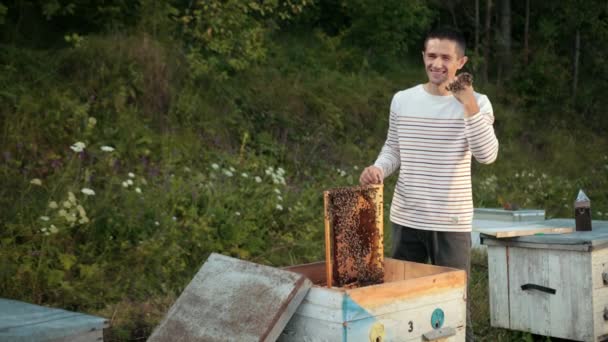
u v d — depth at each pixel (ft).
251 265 9.87
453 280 10.36
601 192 37.60
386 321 9.50
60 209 17.65
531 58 48.91
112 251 17.70
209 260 10.44
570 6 50.88
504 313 14.71
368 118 35.12
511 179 35.96
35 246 16.92
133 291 16.49
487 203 30.91
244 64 30.35
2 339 8.61
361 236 10.46
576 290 13.58
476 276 18.78
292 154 29.27
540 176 37.45
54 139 22.20
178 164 24.14
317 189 26.02
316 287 9.34
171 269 17.66
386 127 35.19
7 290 15.23
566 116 47.73
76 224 17.58
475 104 10.66
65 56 25.16
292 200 23.29
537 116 46.16
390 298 9.53
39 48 27.14
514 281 14.51
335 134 33.04
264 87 31.86
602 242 13.50
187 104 26.86
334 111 33.22
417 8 41.52
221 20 29.35
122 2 28.37
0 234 16.90
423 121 11.63
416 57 47.01
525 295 14.35
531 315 14.29
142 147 23.80
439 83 11.47
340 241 10.11
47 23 28.35
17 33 26.71
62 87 24.35
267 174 24.26
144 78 26.03
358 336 9.17
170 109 26.16
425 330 10.00
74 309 15.30
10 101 22.34
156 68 26.35
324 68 36.99
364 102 35.27
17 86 23.20
